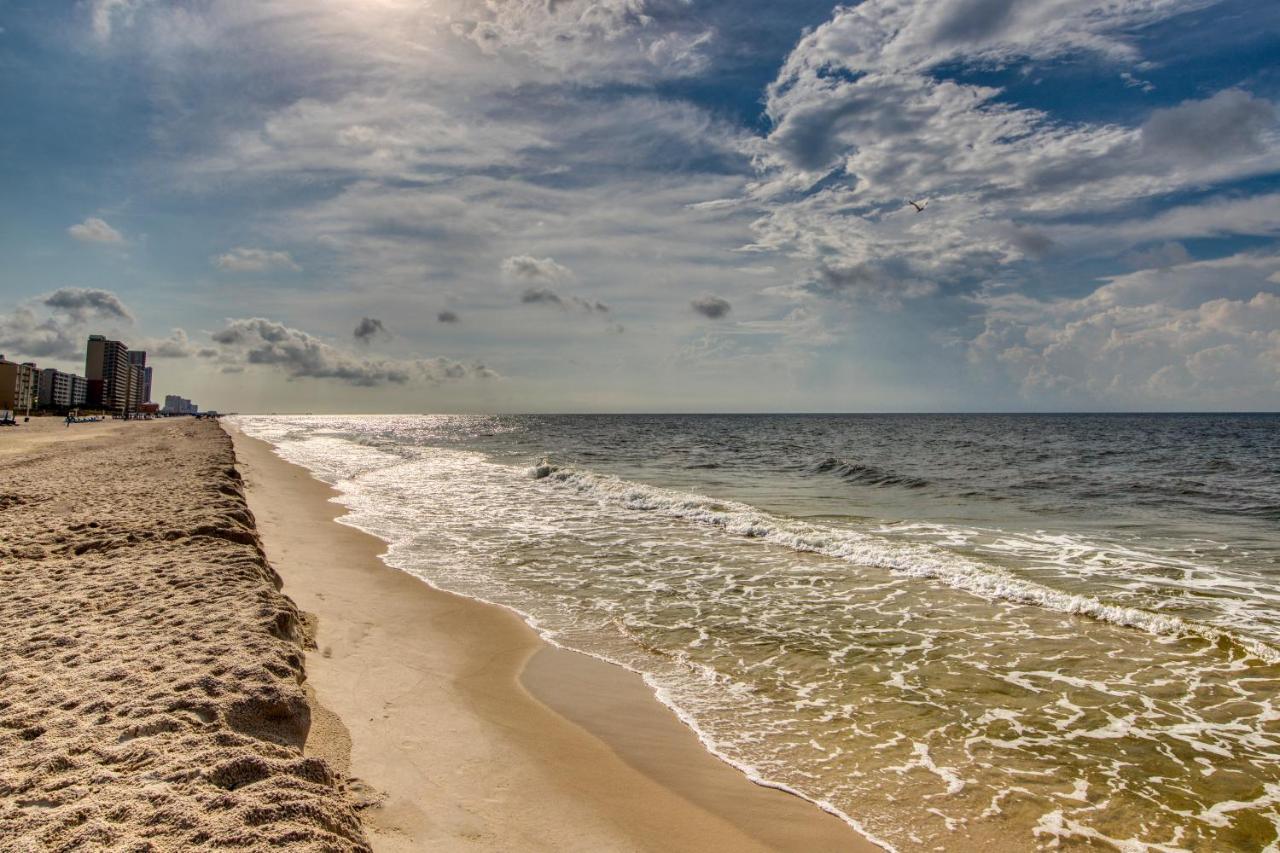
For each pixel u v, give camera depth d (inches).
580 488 928.9
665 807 190.2
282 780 143.8
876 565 481.4
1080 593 408.2
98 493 571.8
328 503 770.2
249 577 302.5
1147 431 2915.8
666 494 790.5
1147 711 256.2
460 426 4677.7
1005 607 382.6
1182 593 408.2
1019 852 175.0
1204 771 214.8
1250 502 792.3
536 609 379.2
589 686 275.7
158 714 170.1
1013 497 837.2
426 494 869.2
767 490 911.7
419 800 177.8
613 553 522.9
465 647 314.2
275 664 204.5
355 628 324.5
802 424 4559.5
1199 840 180.7
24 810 130.8
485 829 169.8
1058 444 1996.8
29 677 196.7
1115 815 191.8
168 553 349.1
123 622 244.1
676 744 229.1
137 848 117.6
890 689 275.9
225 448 1253.7
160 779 141.9
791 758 221.5
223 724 168.7
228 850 118.1
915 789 204.1
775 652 316.2
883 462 1349.7
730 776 209.5
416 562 486.6
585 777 203.3
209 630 231.5
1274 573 455.2
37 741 158.6
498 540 571.5
